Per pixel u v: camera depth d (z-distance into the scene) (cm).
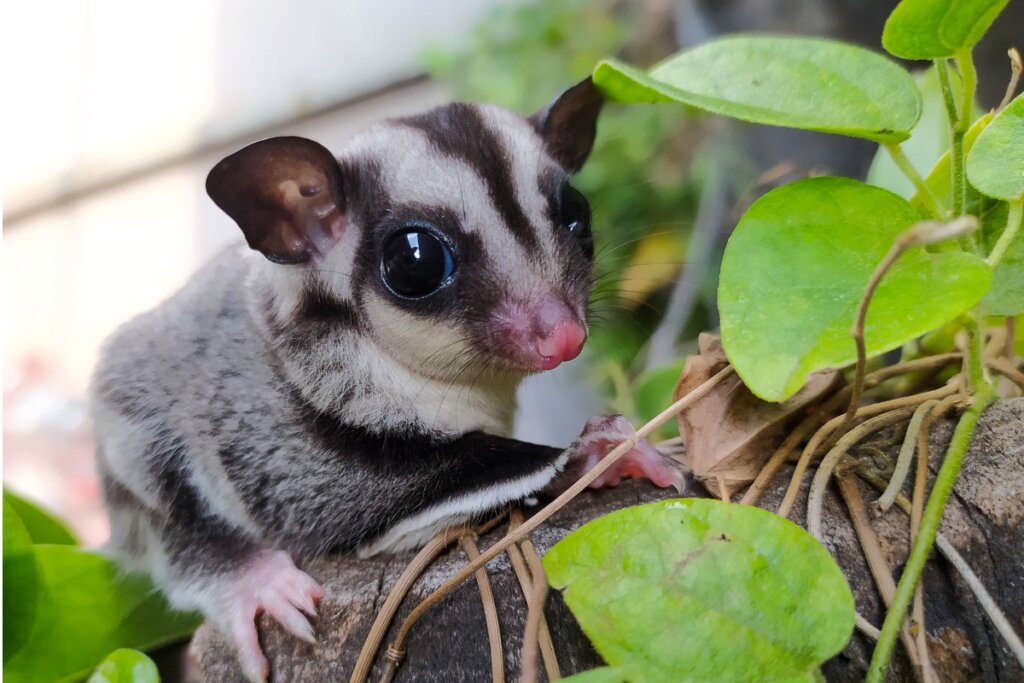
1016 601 19
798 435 20
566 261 23
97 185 47
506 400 24
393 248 22
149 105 46
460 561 20
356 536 22
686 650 18
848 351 18
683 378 21
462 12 46
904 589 19
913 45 19
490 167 23
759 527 18
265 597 21
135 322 24
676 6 40
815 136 31
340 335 22
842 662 19
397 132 23
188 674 26
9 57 45
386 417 22
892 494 20
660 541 18
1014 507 19
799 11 32
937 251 20
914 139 23
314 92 45
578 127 25
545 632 19
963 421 19
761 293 19
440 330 22
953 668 19
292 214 23
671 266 36
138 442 23
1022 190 19
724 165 37
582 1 44
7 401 46
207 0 45
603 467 19
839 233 19
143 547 24
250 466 22
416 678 20
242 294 23
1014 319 22
